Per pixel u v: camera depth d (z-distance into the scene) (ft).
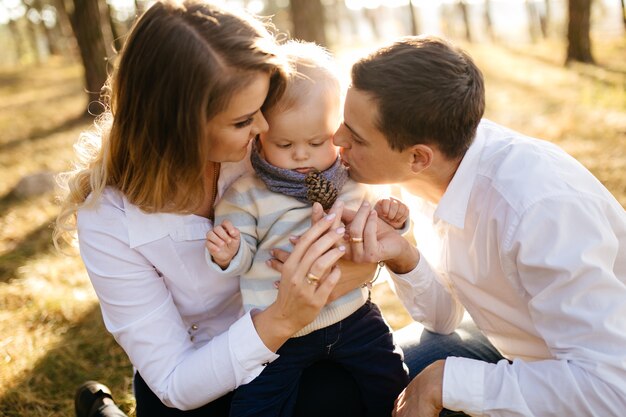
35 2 111.55
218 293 6.47
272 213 6.04
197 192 5.68
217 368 5.72
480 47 73.46
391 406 6.61
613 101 30.76
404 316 11.94
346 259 6.00
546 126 26.66
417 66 5.50
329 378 6.48
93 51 35.29
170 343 6.06
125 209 5.84
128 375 10.42
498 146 5.80
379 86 5.52
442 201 5.97
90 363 10.88
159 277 6.18
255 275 6.15
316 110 5.74
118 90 5.38
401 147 5.70
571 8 49.57
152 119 5.25
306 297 5.41
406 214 6.35
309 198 5.93
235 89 5.09
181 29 5.03
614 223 5.49
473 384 5.48
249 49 5.10
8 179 24.36
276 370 6.15
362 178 6.16
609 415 5.07
